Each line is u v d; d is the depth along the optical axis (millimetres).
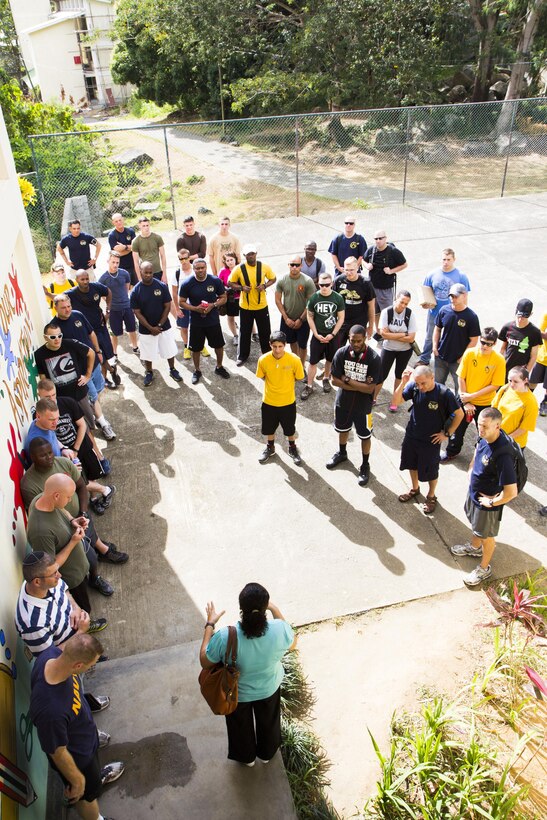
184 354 9492
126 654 4934
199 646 4945
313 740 4332
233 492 6715
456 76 28438
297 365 6527
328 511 6426
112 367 8594
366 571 5695
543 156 23562
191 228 9727
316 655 4941
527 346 7184
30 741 3756
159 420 8000
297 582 5590
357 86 24016
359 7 22641
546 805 3951
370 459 7219
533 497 6559
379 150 24859
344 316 7945
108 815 3785
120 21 31234
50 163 17141
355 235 9320
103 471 6855
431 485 6191
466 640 5047
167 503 6578
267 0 25922
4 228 5945
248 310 8641
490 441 5016
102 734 4176
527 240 14172
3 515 4172
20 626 3678
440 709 4168
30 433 5277
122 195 20391
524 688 4680
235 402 8359
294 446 7098
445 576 5633
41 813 3623
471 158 23922
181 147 26078
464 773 3971
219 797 3873
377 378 6293
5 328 5180
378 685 4707
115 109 42844
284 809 3812
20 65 44812
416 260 13117
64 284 9086
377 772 4160
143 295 8180
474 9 24734
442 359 7445
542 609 5195
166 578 5656
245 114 29484
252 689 3545
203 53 26562
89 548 5273
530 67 25891
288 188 21078
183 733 4246
